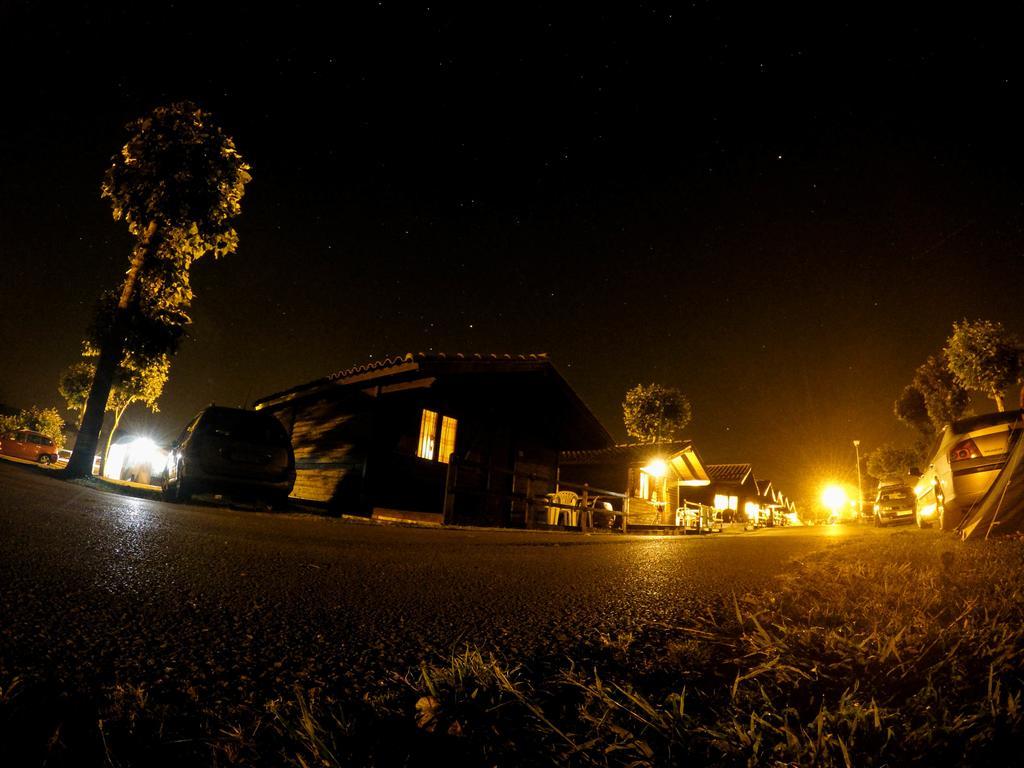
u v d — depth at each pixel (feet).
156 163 36.58
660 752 3.48
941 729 3.52
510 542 17.80
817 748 3.37
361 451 36.32
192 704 3.64
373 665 4.73
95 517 12.72
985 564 11.09
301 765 3.02
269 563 9.35
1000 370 71.26
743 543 22.68
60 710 3.39
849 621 6.71
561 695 4.36
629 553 16.05
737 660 5.39
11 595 5.61
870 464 171.32
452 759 3.29
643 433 107.86
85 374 89.81
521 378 49.08
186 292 38.52
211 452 25.16
